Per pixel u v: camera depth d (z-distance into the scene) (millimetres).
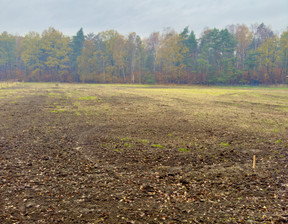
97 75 91562
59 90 43406
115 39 87812
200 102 27453
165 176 7266
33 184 6523
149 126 14398
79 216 5043
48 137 11562
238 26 99500
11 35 100625
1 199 5680
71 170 7594
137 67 94500
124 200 5758
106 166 8000
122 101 27156
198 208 5434
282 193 6160
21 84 66500
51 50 94188
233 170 7777
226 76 80500
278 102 28188
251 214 5188
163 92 42250
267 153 9555
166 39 88938
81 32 100000
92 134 12336
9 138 11156
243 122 15953
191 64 89938
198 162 8508
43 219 4906
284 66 80438
